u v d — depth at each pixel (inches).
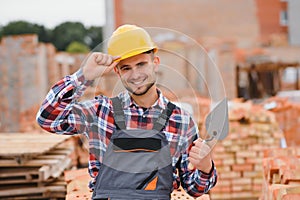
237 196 266.2
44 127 99.7
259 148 268.2
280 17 829.2
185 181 103.6
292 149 184.1
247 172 267.6
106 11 773.3
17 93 469.4
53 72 508.7
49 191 210.4
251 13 819.4
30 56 471.5
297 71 677.9
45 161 212.4
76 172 164.1
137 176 97.9
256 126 268.4
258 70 668.7
